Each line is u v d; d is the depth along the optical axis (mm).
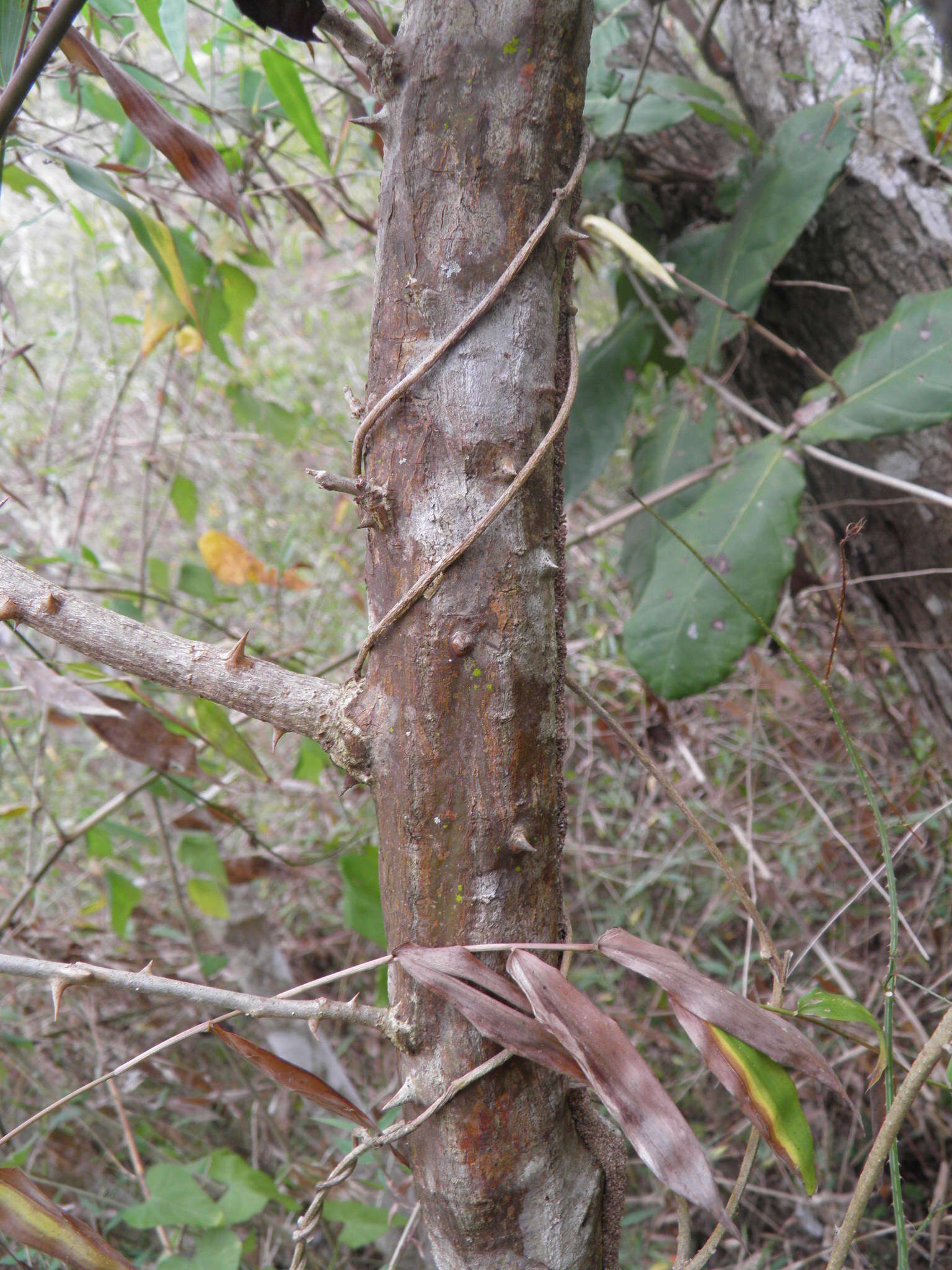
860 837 1426
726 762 1533
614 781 1652
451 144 580
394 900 613
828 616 1493
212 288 1125
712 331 992
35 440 1797
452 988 582
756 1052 592
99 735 875
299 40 585
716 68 1187
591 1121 641
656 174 1140
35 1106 1146
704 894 1510
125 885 1098
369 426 592
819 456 879
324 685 619
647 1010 1402
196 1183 847
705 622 859
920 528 999
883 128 980
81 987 593
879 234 982
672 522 1040
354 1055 1418
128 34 903
